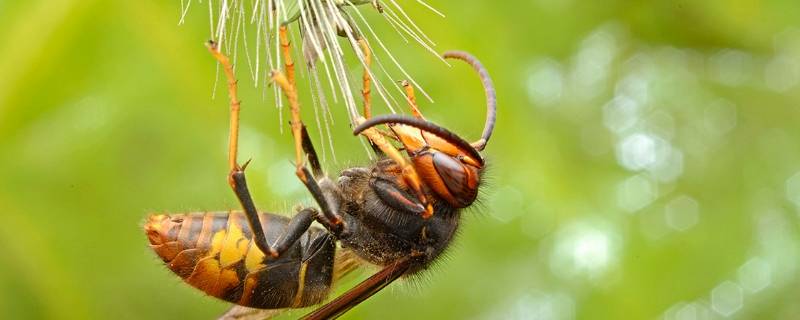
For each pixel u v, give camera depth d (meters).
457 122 0.22
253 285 0.18
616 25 0.23
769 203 0.23
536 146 0.23
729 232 0.23
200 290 0.18
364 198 0.19
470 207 0.19
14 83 0.22
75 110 0.22
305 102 0.21
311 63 0.18
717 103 0.23
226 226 0.18
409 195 0.18
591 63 0.23
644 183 0.23
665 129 0.23
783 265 0.23
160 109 0.22
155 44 0.22
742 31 0.23
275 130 0.22
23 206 0.22
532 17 0.23
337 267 0.19
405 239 0.18
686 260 0.23
